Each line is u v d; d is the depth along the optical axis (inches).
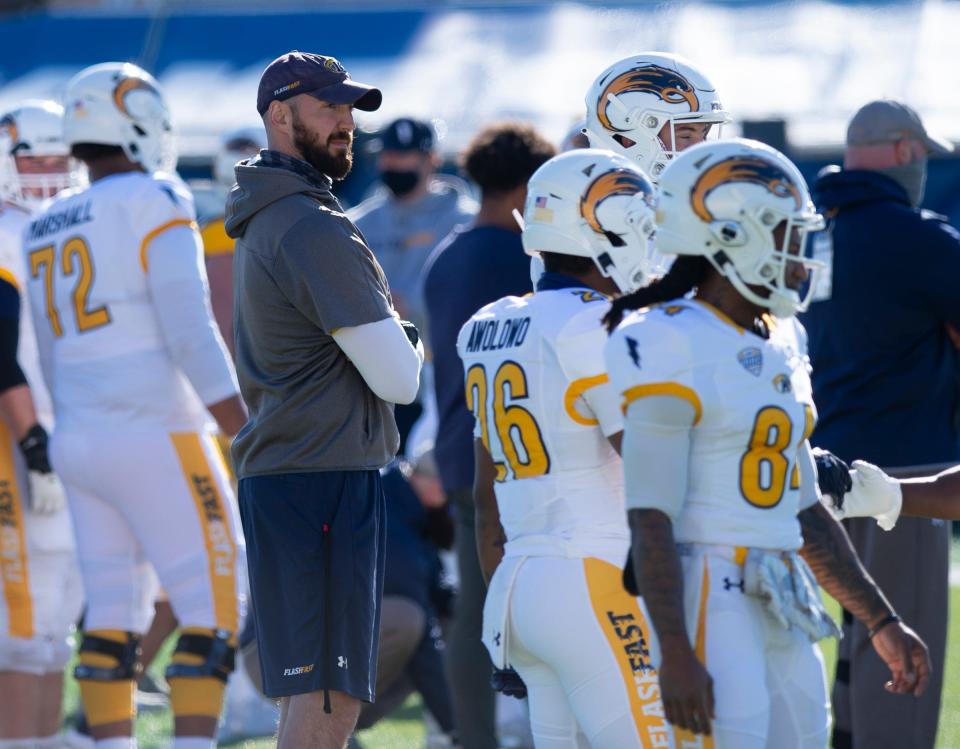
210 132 2004.2
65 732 893.2
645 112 592.1
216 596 717.3
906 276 708.0
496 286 740.0
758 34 2086.6
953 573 1360.7
